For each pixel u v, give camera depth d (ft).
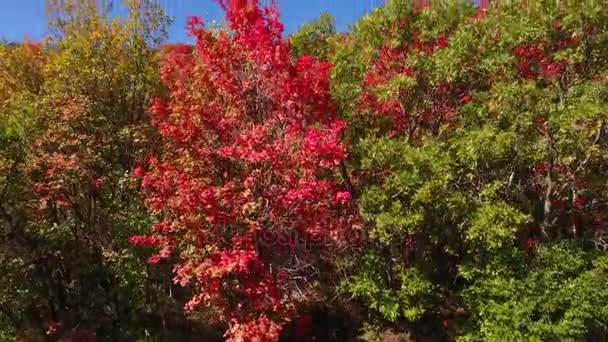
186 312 45.75
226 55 34.68
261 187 32.78
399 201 36.35
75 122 41.01
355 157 38.60
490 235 34.04
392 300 38.91
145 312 44.16
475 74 38.70
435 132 40.70
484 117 36.70
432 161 34.96
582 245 37.60
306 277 42.63
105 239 41.24
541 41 36.83
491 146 34.53
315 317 45.78
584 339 36.73
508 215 34.47
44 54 57.82
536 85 37.19
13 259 37.42
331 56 44.60
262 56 34.14
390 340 43.29
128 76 49.39
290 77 35.12
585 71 36.88
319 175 36.47
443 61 36.58
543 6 36.42
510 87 35.12
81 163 38.34
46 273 40.50
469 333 37.52
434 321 43.04
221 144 34.17
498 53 36.52
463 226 36.65
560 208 40.27
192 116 33.81
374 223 38.04
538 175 39.40
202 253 32.40
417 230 37.50
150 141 43.21
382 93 37.42
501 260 36.19
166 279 43.01
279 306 33.83
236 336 31.35
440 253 43.75
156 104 36.55
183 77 36.99
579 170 38.55
